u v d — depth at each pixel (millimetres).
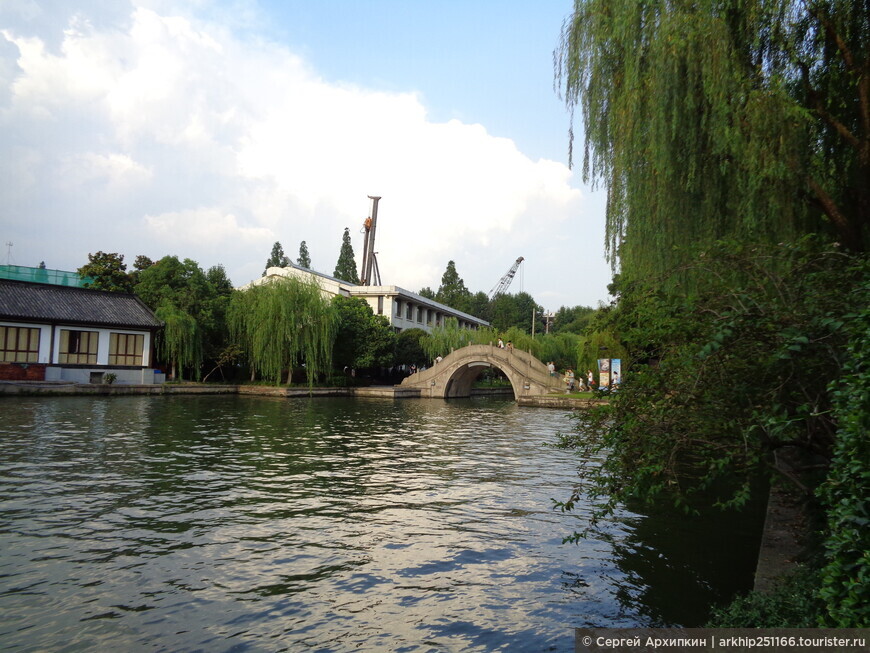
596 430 6871
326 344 47906
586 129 11586
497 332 70125
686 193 10117
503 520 11406
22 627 6695
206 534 10055
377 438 22938
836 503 4160
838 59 9484
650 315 6598
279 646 6488
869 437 3674
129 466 15141
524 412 38156
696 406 6098
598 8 10875
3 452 16312
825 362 5703
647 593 7945
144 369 42250
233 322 47750
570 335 77000
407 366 73062
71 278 50031
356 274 91875
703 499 13039
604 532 10648
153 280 49375
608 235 11562
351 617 7207
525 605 7586
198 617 7090
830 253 6219
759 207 9625
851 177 10141
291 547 9570
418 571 8703
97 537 9703
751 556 9406
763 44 9680
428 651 6445
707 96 9133
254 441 20406
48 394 34406
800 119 8805
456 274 105438
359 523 11016
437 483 14711
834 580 3730
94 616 7020
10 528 9969
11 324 36969
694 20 9281
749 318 5699
